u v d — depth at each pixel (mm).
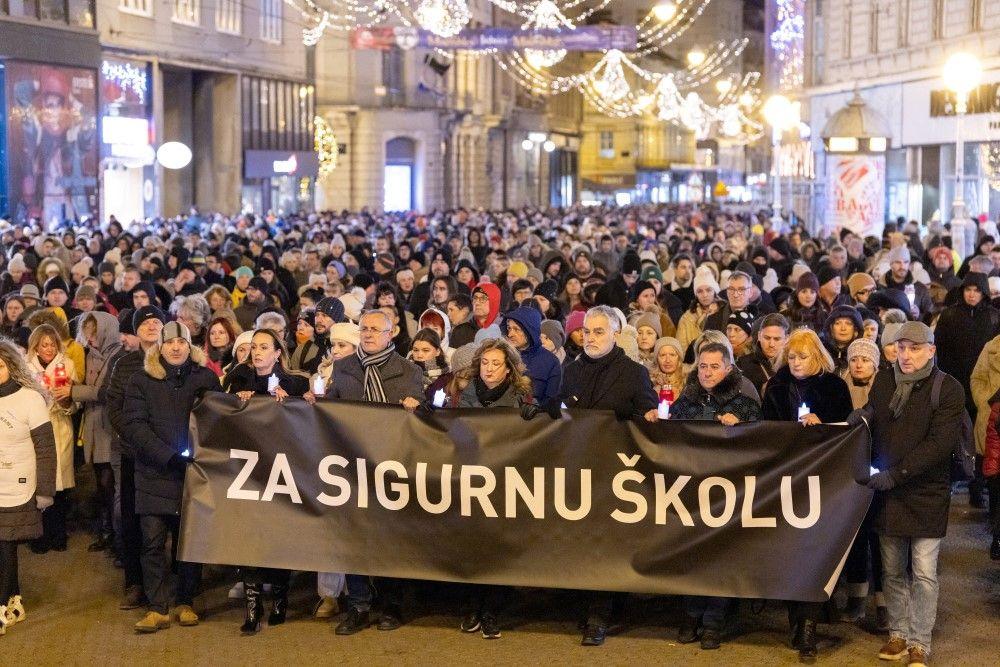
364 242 25500
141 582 9680
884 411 8492
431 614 9445
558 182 103938
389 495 8781
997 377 10938
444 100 71875
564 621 9305
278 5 55219
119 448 10172
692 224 44250
